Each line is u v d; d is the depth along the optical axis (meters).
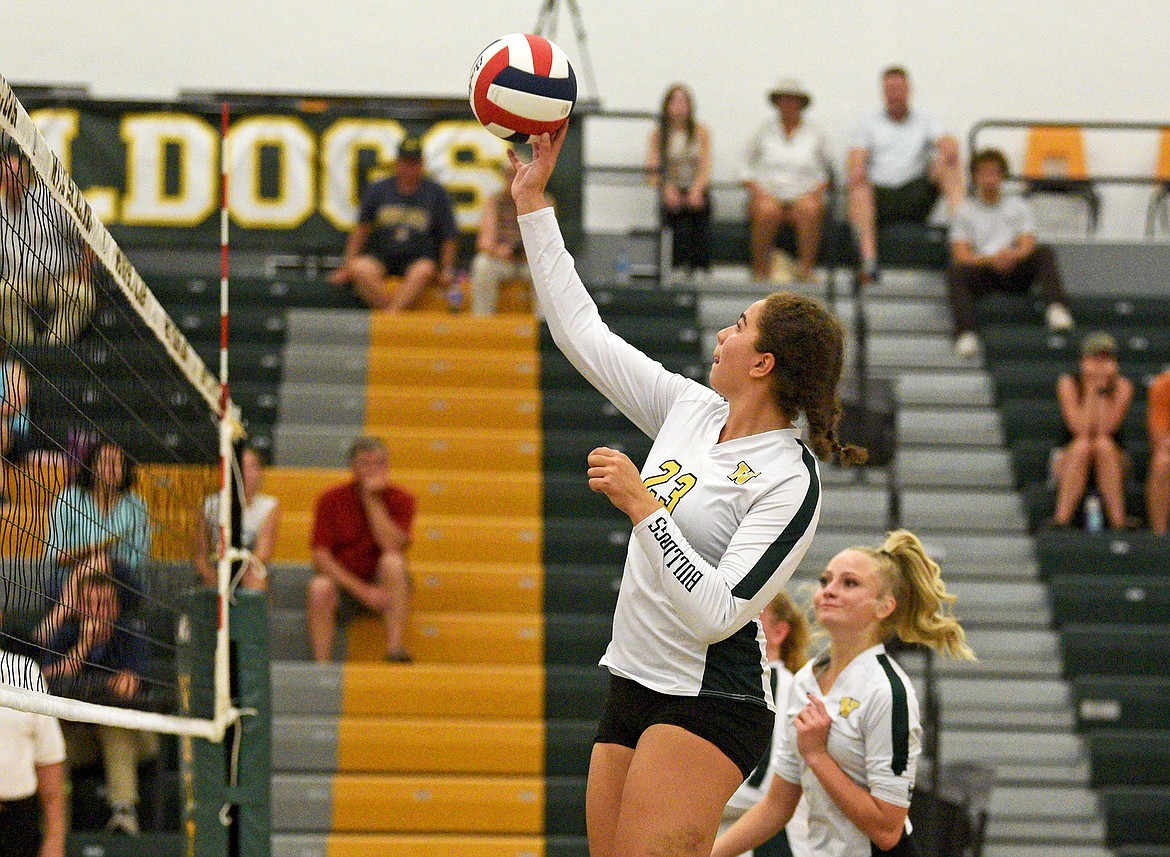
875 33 28.41
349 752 17.06
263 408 21.58
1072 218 28.30
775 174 26.38
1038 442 22.22
